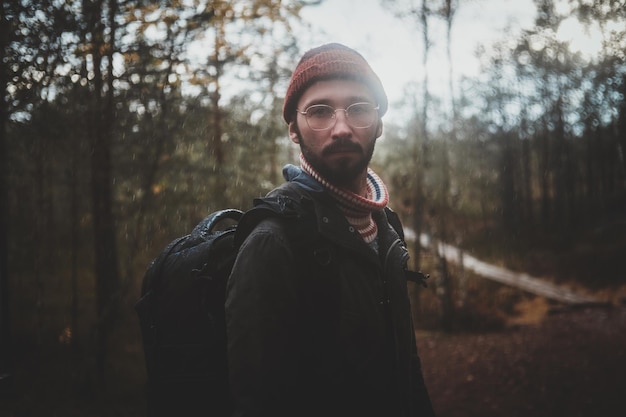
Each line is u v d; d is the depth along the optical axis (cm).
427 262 2169
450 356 1015
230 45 544
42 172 527
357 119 114
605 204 2623
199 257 115
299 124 117
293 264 103
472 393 759
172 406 112
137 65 443
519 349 1030
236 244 108
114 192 578
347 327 105
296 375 101
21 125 406
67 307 750
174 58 456
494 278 2075
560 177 3017
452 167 1852
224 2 469
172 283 116
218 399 110
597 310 1578
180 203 598
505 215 2984
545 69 1594
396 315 117
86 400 488
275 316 98
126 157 535
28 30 332
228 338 100
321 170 113
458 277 2011
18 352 582
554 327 1301
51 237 718
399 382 115
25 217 582
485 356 987
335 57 114
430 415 138
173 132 519
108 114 452
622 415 603
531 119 2719
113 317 564
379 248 122
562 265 2175
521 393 735
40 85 369
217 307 112
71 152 505
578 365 848
